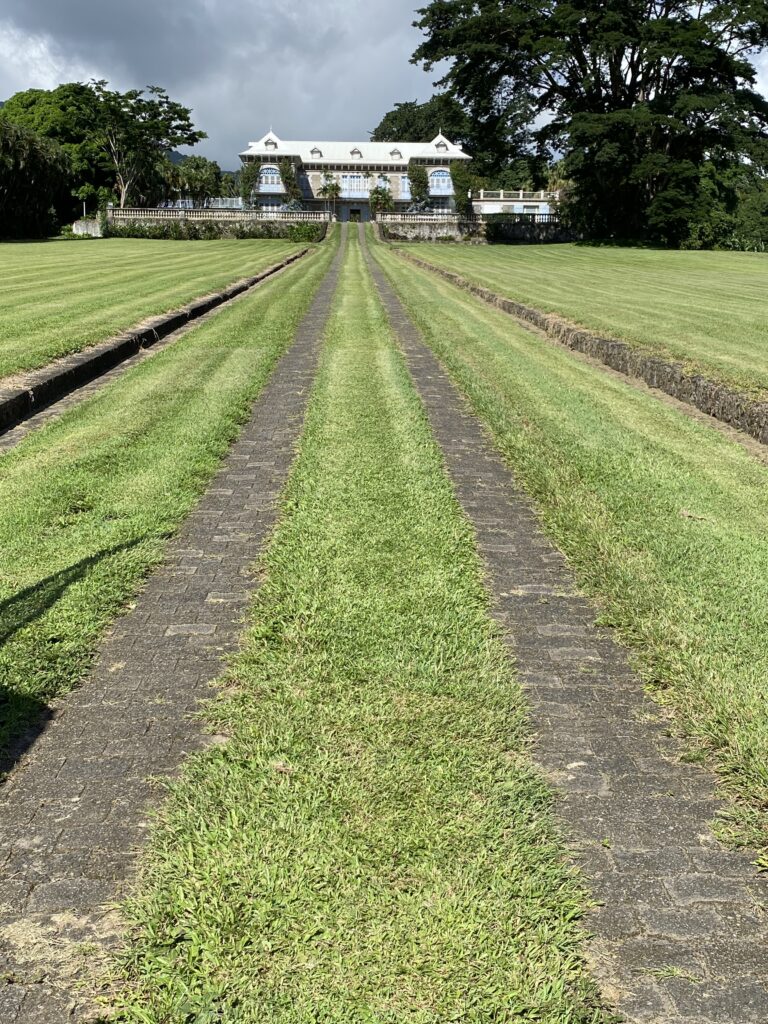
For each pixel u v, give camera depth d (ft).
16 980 6.34
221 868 7.27
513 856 7.54
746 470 19.97
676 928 6.99
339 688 10.09
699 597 12.67
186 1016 6.05
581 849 7.81
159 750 9.05
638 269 97.30
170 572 13.58
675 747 9.40
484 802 8.21
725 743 9.31
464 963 6.48
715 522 16.10
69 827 7.91
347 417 23.47
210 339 35.88
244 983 6.27
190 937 6.64
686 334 37.96
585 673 10.90
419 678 10.36
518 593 13.23
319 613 11.96
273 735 9.14
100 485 17.26
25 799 8.29
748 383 26.53
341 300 54.60
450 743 9.12
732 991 6.44
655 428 23.80
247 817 7.89
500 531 15.92
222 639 11.43
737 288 68.44
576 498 17.07
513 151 171.53
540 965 6.50
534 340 39.91
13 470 18.12
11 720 9.43
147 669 10.64
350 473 18.43
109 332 34.06
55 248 125.70
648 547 14.62
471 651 11.09
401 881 7.22
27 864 7.47
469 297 59.47
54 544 14.19
